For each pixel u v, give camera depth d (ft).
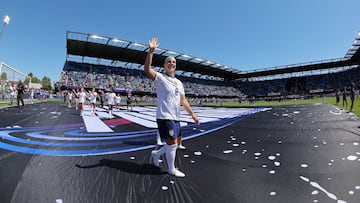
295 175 8.52
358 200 6.42
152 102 135.33
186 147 13.67
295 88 181.06
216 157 11.33
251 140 15.81
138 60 148.46
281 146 13.57
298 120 26.96
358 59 152.87
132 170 9.15
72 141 14.74
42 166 9.34
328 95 145.48
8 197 6.46
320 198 6.58
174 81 8.79
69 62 136.05
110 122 27.17
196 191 7.19
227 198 6.69
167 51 127.03
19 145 13.00
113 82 139.74
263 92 193.16
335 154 11.18
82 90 35.22
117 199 6.57
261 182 7.91
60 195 6.72
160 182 7.89
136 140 15.74
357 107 42.55
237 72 191.21
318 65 168.14
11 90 51.67
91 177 8.25
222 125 25.00
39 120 25.88
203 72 190.49
